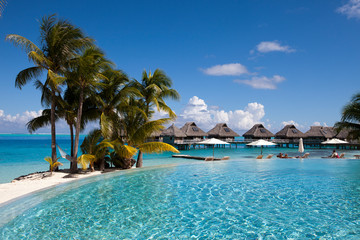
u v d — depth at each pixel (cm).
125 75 1434
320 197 781
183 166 1530
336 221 575
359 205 697
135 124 1530
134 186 936
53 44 1195
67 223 563
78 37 1248
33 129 1404
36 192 793
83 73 1172
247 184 984
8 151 3819
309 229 529
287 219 588
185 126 5359
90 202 724
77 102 1405
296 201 736
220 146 6638
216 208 673
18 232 511
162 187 924
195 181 1044
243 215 616
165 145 1450
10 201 691
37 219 585
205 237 491
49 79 1154
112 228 536
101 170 1386
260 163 1725
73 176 1171
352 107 2116
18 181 1051
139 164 1622
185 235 501
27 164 2134
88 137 1375
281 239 482
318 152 3925
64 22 1238
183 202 729
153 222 572
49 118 1409
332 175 1216
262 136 5816
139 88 1625
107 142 1289
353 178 1117
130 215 618
